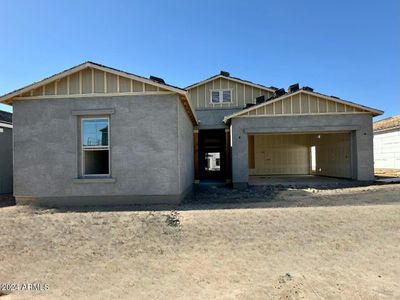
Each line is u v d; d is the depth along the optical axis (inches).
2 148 534.9
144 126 371.2
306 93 561.6
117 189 370.6
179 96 381.7
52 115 377.7
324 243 209.8
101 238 229.5
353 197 416.2
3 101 382.3
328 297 135.6
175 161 369.1
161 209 337.1
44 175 375.6
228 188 575.5
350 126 557.0
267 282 151.7
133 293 144.3
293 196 450.0
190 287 148.9
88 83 376.2
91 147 379.9
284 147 927.7
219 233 235.9
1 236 238.2
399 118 906.7
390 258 181.5
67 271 172.2
